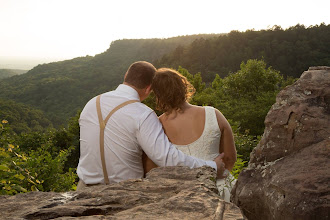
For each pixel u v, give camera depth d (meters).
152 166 2.19
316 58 123.12
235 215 1.06
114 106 2.13
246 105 27.84
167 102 2.22
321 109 1.39
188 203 1.15
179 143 2.22
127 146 2.08
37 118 133.50
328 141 1.30
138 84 2.22
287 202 1.13
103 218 1.10
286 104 1.46
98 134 2.10
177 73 2.27
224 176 2.10
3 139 4.00
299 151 1.35
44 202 1.31
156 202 1.24
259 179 1.36
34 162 4.77
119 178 2.10
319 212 1.07
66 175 5.82
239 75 39.47
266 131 1.47
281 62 124.62
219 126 2.21
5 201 1.35
